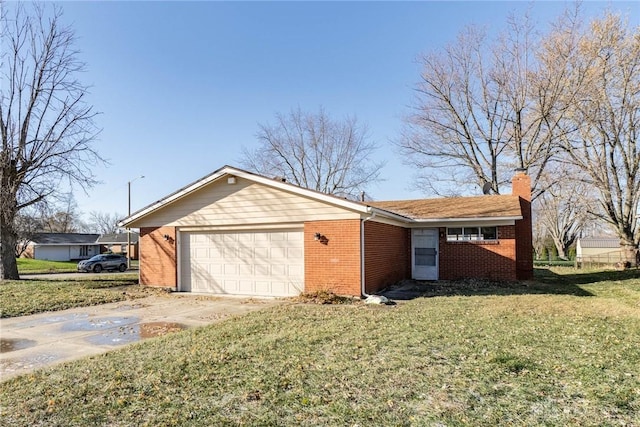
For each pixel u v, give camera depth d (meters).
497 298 10.73
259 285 12.46
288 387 4.29
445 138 29.56
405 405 3.81
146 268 14.26
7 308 9.86
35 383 4.57
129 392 4.21
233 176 12.63
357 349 5.68
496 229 15.27
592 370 4.69
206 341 6.30
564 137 23.86
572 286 13.93
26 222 33.75
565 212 38.72
